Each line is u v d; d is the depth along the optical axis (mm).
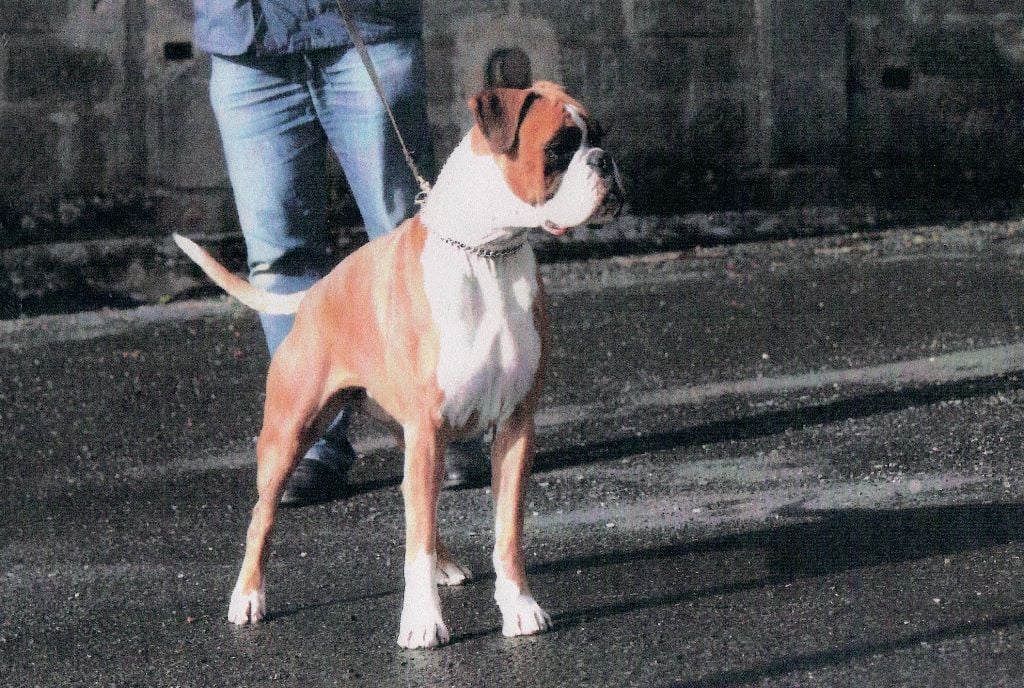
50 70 18047
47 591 8898
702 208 20859
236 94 10141
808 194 21344
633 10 20250
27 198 18109
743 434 11516
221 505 10508
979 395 12211
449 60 19516
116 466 11602
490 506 10055
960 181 22453
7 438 12430
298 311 8352
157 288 18031
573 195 7020
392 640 7719
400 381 7578
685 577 8430
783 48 20969
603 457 11109
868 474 10266
